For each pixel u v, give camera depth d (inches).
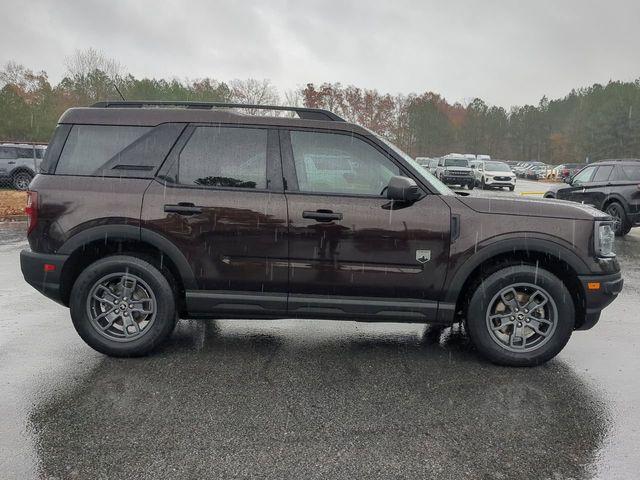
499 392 133.0
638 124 2618.1
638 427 116.0
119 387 132.4
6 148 689.6
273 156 148.9
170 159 149.1
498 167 1239.5
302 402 125.9
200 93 2294.5
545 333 149.2
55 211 146.4
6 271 265.7
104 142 150.3
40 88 2044.8
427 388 135.0
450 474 97.7
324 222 144.9
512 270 146.2
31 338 168.2
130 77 2154.3
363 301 148.6
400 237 144.6
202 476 95.7
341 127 149.9
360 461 101.4
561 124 3622.0
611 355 160.7
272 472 97.3
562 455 104.5
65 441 106.7
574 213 147.3
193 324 188.4
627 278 274.2
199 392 130.3
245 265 147.6
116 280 151.6
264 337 174.2
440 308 148.0
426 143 3075.8
